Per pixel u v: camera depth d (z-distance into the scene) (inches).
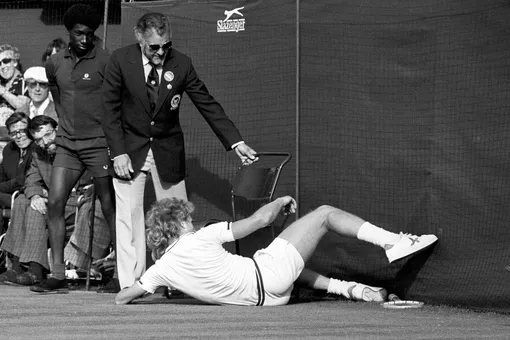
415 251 959.0
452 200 993.5
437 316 889.5
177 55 1033.5
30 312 902.4
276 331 767.7
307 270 1031.6
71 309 926.4
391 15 1039.6
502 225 952.9
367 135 1051.3
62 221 1128.2
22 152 1323.8
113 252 1171.9
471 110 984.3
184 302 1002.1
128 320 840.3
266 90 1115.3
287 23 1102.4
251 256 1095.6
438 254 997.8
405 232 1027.3
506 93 959.0
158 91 1023.6
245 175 1065.5
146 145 1037.2
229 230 936.9
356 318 861.2
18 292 1128.8
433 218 1006.4
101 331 766.5
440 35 1008.2
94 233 1197.7
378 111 1045.2
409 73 1027.9
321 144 1077.1
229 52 1136.8
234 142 1040.8
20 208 1238.3
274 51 1110.4
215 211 1151.0
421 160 1018.1
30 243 1223.5
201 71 1149.7
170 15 1166.3
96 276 1228.5
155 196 1167.0
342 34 1065.5
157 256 965.2
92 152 1109.1
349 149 1061.1
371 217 1049.5
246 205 1128.2
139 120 1030.4
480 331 780.0
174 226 948.0
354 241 1048.8
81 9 1101.7
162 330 772.6
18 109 1454.2
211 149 1154.7
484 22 976.9
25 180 1251.2
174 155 1044.5
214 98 1134.4
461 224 984.3
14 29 1520.7
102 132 1109.1
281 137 1104.8
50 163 1243.8
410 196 1024.2
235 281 939.3
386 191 1039.6
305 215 976.9
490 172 966.4
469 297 971.3
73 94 1109.1
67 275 1222.3
